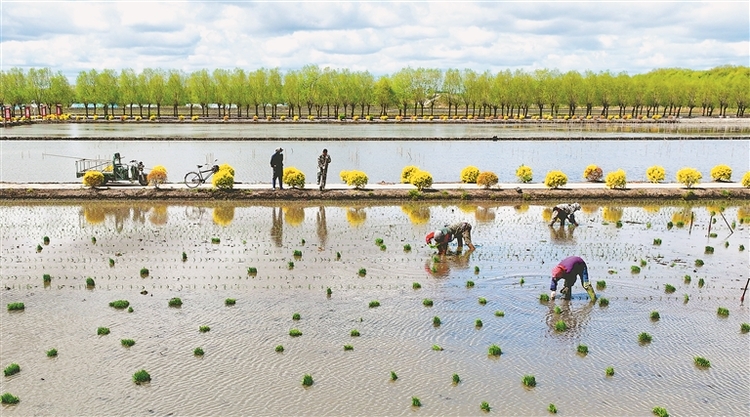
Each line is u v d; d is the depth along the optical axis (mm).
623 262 18234
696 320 13938
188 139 54094
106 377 11125
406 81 107062
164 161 40594
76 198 27359
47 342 12477
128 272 16906
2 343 12391
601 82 107625
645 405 10422
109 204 26672
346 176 29516
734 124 85500
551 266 17734
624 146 51312
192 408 10172
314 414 10039
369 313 14133
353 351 12227
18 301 14664
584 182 32062
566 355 12180
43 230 21672
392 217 24328
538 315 14141
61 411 10031
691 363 11906
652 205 27312
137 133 63094
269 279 16422
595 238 21016
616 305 14789
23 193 27328
